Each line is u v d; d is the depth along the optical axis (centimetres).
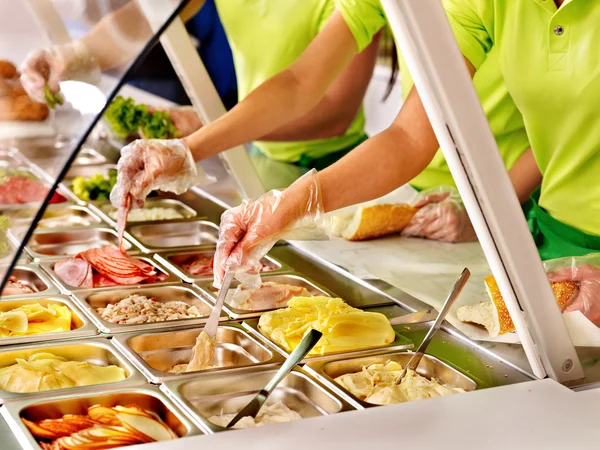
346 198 138
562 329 123
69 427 107
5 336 141
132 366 129
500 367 132
